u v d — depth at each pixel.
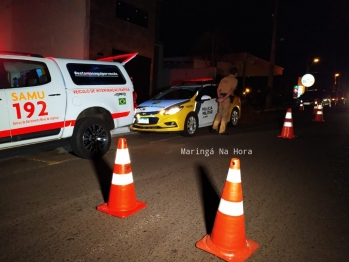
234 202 3.15
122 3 14.98
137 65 16.30
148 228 3.70
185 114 9.19
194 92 9.91
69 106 6.06
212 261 3.06
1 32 15.45
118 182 4.06
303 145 8.59
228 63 23.48
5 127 5.19
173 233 3.59
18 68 5.54
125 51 15.43
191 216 4.02
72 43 13.66
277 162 6.74
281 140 9.25
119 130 10.09
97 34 13.78
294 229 3.75
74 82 6.18
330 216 4.12
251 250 3.21
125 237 3.50
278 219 4.00
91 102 6.43
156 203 4.41
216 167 6.23
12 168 5.97
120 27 14.94
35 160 6.52
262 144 8.58
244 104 23.94
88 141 6.57
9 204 4.34
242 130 11.09
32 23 14.53
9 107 5.21
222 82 9.80
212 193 4.82
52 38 14.14
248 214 4.14
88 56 13.44
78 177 5.48
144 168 6.08
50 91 5.76
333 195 4.88
